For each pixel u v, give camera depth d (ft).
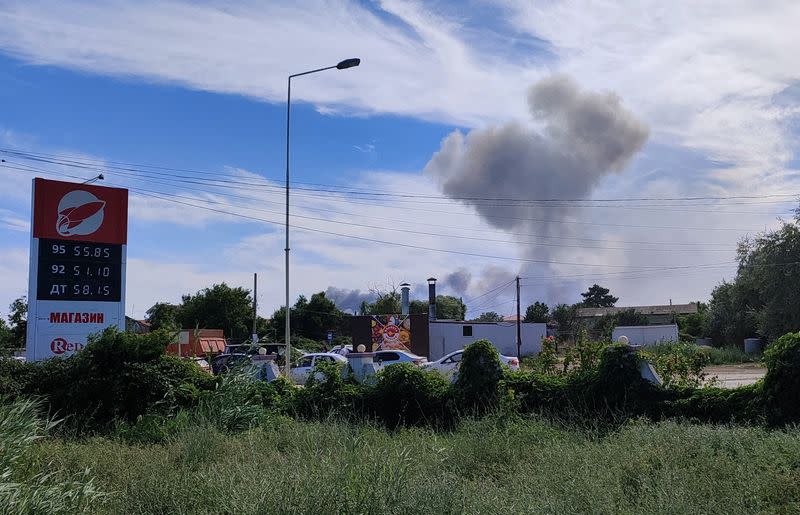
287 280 90.94
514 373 42.86
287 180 93.45
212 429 32.40
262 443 30.58
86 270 62.64
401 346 158.51
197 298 225.56
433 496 16.61
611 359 39.14
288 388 50.01
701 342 200.13
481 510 16.94
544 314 317.83
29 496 18.22
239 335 221.87
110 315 63.46
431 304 189.06
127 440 38.88
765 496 20.12
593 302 422.41
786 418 33.17
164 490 20.24
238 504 16.74
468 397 42.75
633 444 25.64
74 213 62.54
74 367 46.96
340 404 45.88
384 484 16.99
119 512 20.17
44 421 30.66
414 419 44.57
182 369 49.16
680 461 23.00
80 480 22.81
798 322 157.17
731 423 32.91
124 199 65.41
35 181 60.85
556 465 22.81
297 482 17.11
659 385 38.32
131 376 46.42
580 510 18.29
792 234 160.25
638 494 19.86
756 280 167.22
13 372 46.32
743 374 106.83
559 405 40.22
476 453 27.71
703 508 18.16
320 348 202.28
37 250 60.39
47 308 60.49
